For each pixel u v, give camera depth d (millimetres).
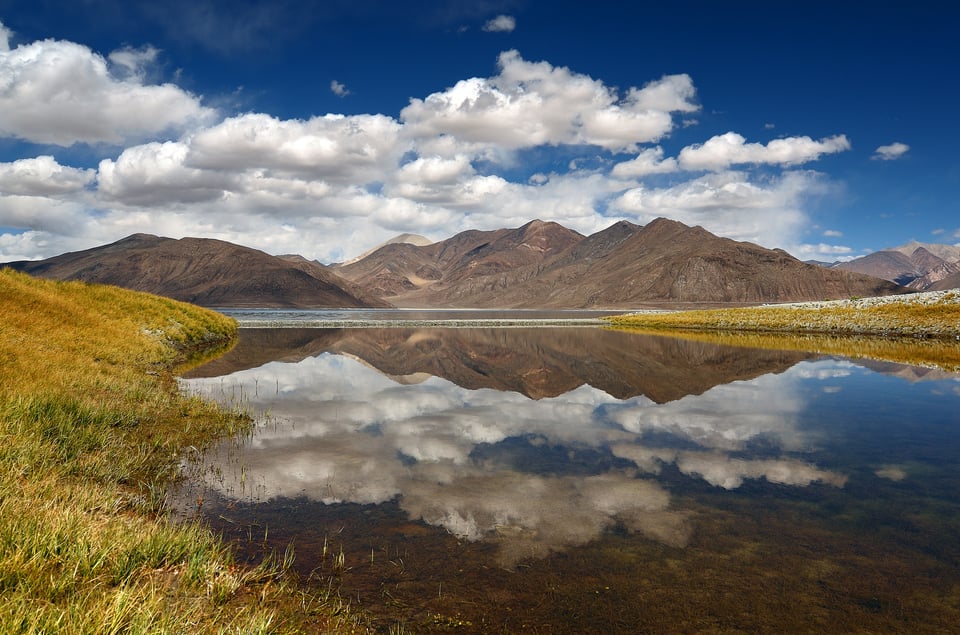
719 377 21188
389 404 15422
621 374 22125
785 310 60531
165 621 4059
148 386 15180
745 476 9156
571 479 8906
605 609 5090
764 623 4883
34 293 20625
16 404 9641
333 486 8359
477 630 4711
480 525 6988
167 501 7453
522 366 25016
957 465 9852
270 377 20344
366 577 5578
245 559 5836
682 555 6223
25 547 4695
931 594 5422
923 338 39250
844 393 17438
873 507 7746
